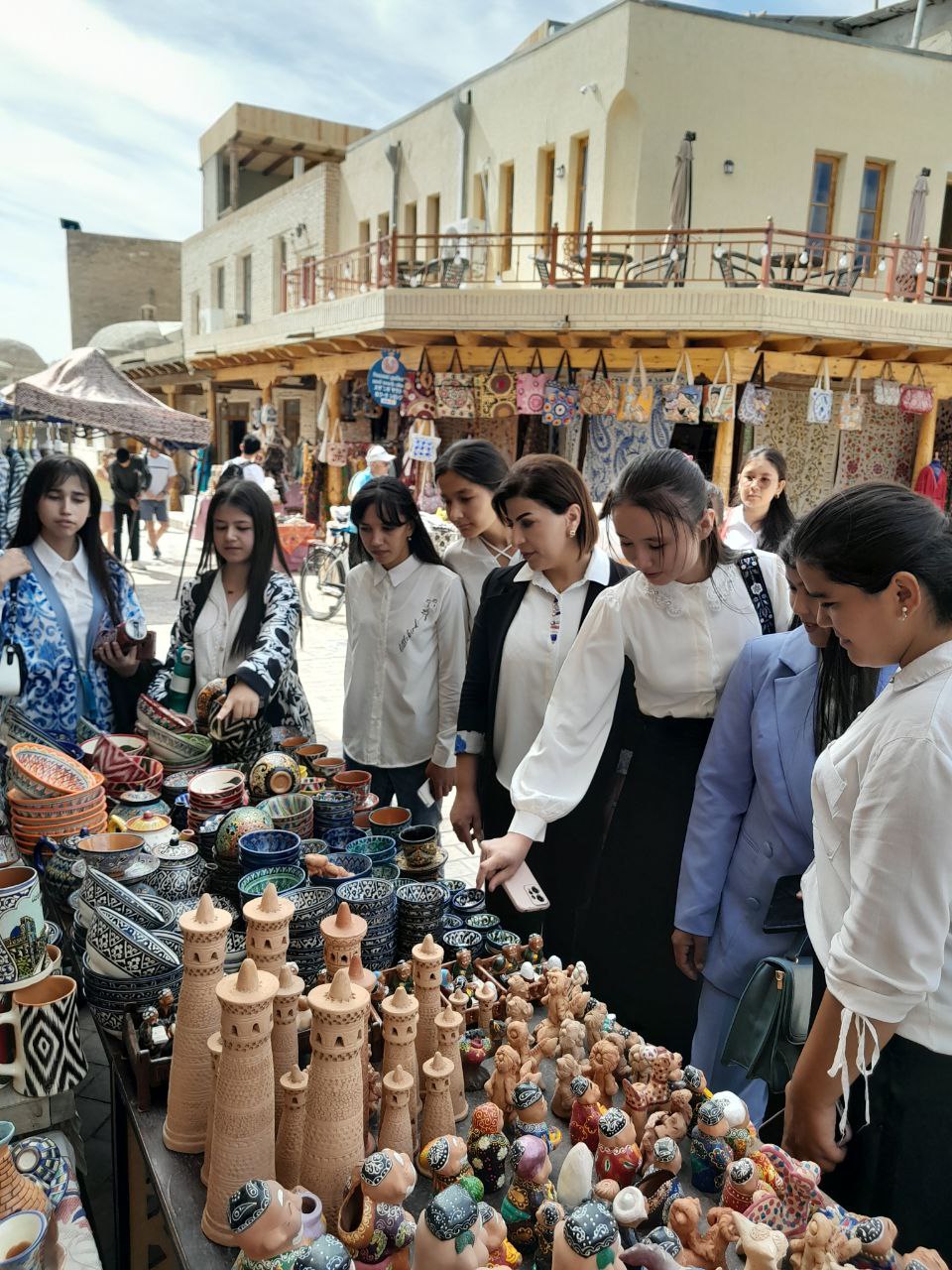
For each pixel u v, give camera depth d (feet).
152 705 8.53
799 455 40.57
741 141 40.50
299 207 60.03
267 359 48.98
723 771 6.26
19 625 8.90
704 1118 4.13
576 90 40.96
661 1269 3.31
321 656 26.35
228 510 9.03
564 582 8.11
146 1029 4.72
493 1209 3.61
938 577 4.00
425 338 34.88
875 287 43.78
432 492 34.71
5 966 5.26
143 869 6.07
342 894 5.48
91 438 29.76
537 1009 5.44
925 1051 4.38
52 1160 4.62
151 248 103.45
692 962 6.55
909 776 3.92
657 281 32.94
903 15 52.03
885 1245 3.54
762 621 6.82
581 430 37.14
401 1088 4.05
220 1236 3.73
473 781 8.81
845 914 4.33
